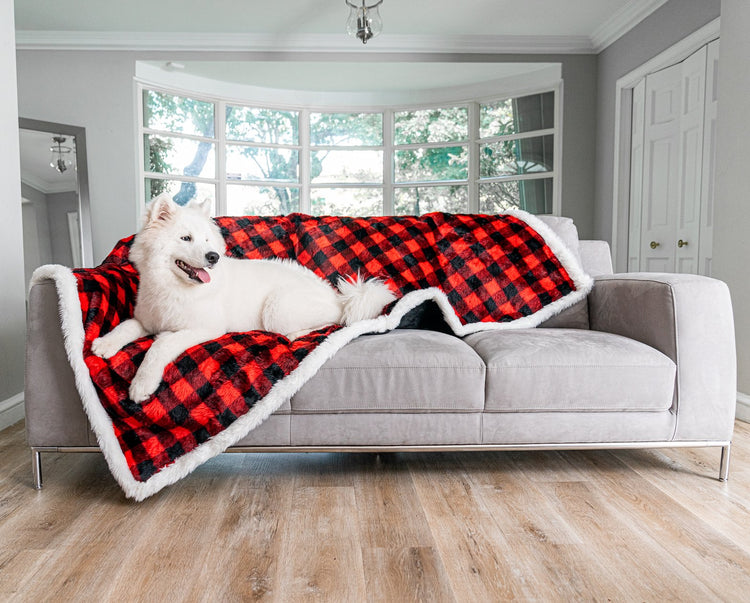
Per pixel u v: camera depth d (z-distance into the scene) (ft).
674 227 12.63
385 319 6.24
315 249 7.29
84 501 5.25
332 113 18.90
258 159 18.45
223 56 16.11
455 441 5.67
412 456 6.56
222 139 17.81
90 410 5.04
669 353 5.77
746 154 8.07
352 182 19.07
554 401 5.60
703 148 11.38
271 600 3.71
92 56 15.70
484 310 6.95
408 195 18.97
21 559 4.21
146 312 5.65
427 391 5.54
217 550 4.35
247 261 6.50
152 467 5.08
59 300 5.26
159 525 4.77
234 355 5.32
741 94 8.16
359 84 17.98
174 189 17.12
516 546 4.43
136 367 5.17
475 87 17.80
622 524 4.81
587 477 5.88
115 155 15.84
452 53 16.37
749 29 7.97
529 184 17.25
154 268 5.48
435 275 7.22
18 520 4.85
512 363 5.56
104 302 5.50
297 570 4.07
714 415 5.74
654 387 5.63
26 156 13.75
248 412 5.28
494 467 6.19
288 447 5.58
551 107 16.74
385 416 5.61
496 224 7.52
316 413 5.57
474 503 5.23
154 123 16.57
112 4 13.82
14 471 6.02
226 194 18.06
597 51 16.25
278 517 4.93
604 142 15.87
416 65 16.49
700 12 11.28
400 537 4.57
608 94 15.64
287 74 17.08
